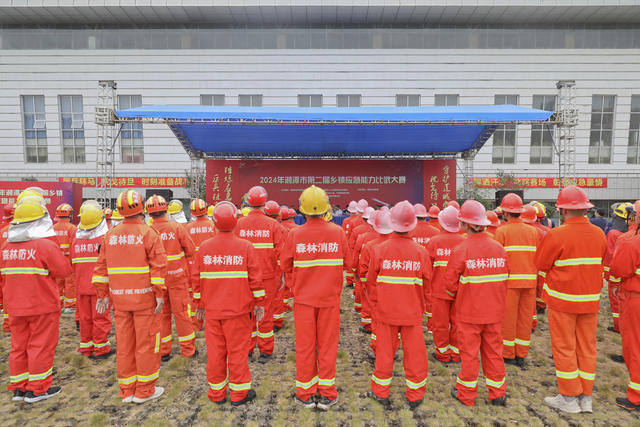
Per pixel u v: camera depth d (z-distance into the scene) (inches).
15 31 893.2
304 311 140.2
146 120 432.5
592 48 898.7
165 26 891.4
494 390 141.4
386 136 551.8
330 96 898.7
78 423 131.6
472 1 826.8
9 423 130.9
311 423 131.0
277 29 895.7
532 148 908.6
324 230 141.1
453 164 645.9
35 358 145.1
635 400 139.3
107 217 299.6
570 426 129.6
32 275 142.9
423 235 218.4
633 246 136.6
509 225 177.8
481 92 898.1
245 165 643.5
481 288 136.8
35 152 905.5
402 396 149.7
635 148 908.0
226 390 153.7
